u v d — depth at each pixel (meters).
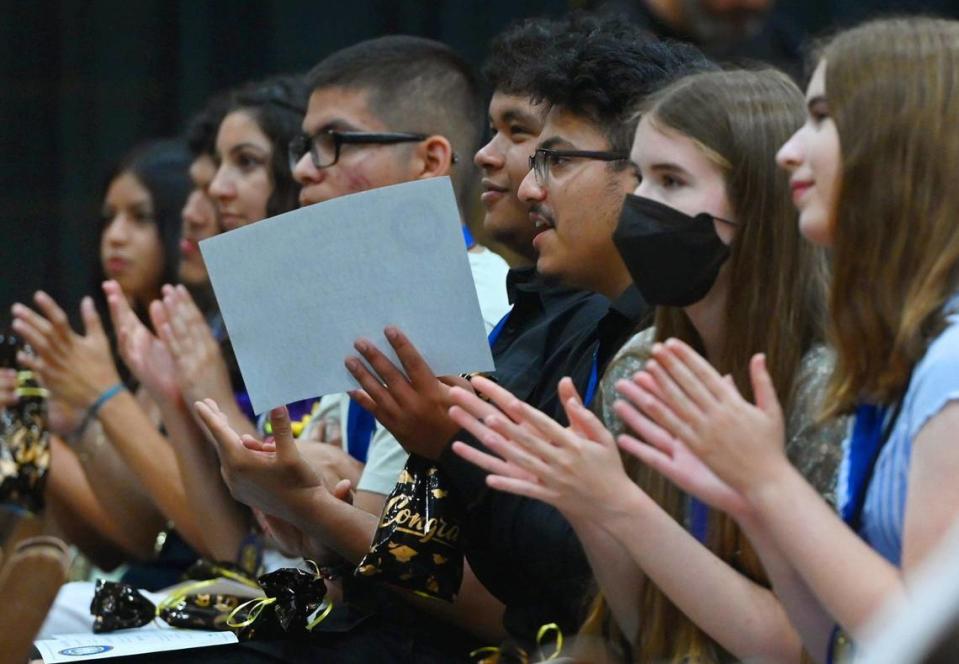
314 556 10.03
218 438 9.37
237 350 8.94
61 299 23.64
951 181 6.88
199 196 15.28
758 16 14.08
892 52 7.02
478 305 8.63
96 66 23.50
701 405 6.66
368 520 9.56
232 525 12.61
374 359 8.67
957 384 6.59
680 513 8.34
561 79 9.52
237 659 9.12
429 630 9.69
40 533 9.69
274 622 9.27
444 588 9.00
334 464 10.94
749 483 6.62
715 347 8.30
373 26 21.86
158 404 12.74
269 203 14.44
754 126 8.03
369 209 8.60
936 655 3.57
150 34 23.28
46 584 8.78
